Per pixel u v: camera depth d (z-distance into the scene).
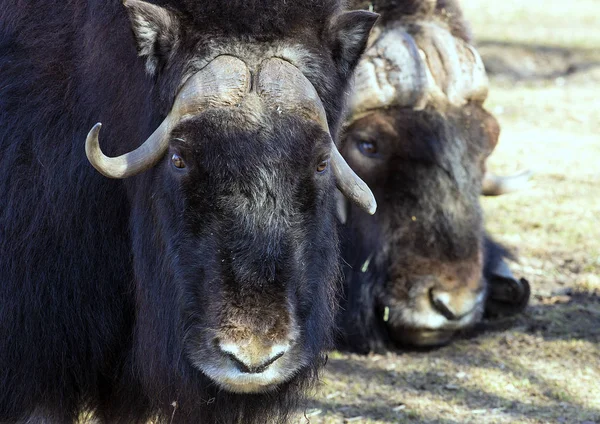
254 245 12.48
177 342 13.72
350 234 23.25
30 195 15.16
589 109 52.66
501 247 27.00
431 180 21.91
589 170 40.12
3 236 15.11
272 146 12.64
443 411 19.66
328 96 13.87
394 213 22.27
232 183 12.48
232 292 12.43
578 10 92.44
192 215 12.84
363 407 19.86
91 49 14.78
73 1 15.49
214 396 14.34
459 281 21.88
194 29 13.23
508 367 21.97
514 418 19.31
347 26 13.93
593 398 20.22
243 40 13.21
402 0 23.14
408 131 21.98
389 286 22.42
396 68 22.27
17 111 15.38
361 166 22.50
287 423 16.70
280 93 12.97
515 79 61.50
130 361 15.75
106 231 15.38
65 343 15.28
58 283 15.13
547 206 34.88
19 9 15.78
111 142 14.98
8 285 15.05
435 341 23.00
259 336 12.28
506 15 88.00
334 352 23.30
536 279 27.97
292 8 13.48
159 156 13.37
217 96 12.84
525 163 41.09
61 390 15.42
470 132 22.41
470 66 22.91
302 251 13.13
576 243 30.95
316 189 13.28
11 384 15.22
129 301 15.80
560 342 23.38
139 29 13.14
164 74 13.42
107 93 14.82
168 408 15.03
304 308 13.38
